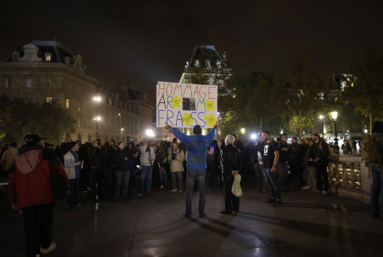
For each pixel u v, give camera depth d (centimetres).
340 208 641
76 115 5984
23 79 5556
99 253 405
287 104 2211
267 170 706
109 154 1124
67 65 5662
